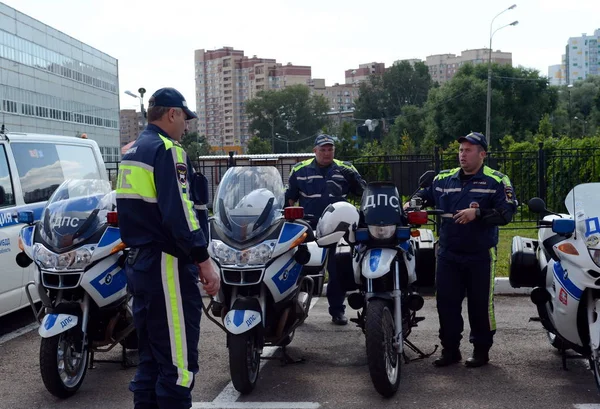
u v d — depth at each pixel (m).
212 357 6.11
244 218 5.07
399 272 5.15
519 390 5.07
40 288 5.05
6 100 46.19
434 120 57.25
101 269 5.05
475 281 5.53
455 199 5.51
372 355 4.76
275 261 5.02
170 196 3.68
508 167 15.35
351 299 5.14
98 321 5.33
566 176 15.22
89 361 5.68
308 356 6.05
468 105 55.03
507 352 6.02
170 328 3.76
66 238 5.03
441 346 6.27
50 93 52.53
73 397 5.14
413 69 85.62
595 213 4.75
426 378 5.38
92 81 60.69
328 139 7.04
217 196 5.32
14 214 7.17
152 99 3.97
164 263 3.77
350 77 122.88
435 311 7.58
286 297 5.21
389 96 84.38
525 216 15.21
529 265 5.57
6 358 6.25
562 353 5.49
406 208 5.47
